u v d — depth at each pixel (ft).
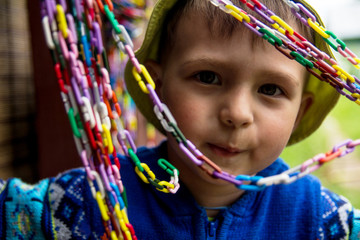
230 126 1.68
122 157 2.25
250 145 1.74
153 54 2.15
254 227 2.15
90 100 1.28
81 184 2.07
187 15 1.80
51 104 3.26
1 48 3.08
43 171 3.31
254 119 1.72
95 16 1.20
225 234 2.06
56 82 3.23
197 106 1.71
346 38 15.07
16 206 1.97
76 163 3.33
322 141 10.32
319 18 1.83
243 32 1.64
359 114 12.80
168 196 2.10
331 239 2.19
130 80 2.29
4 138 3.12
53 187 2.06
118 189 1.34
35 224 1.94
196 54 1.70
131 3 3.89
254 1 1.38
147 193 2.15
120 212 1.32
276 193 2.27
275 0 1.80
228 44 1.65
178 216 2.07
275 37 1.37
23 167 3.34
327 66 1.44
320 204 2.27
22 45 3.34
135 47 4.42
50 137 3.29
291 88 1.76
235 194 2.13
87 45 1.19
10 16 3.18
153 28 1.94
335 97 2.22
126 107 3.87
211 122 1.70
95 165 1.35
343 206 2.26
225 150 1.73
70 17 1.14
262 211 2.20
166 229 2.06
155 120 2.42
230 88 1.69
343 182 8.13
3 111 3.12
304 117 2.41
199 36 1.72
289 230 2.21
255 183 1.27
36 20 3.15
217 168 1.30
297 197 2.28
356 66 1.47
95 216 2.02
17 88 3.29
